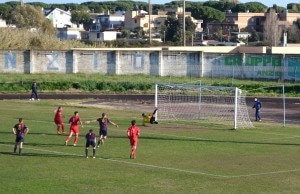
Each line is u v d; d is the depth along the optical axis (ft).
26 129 190.49
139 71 473.67
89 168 169.07
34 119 277.03
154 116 273.54
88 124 263.49
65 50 473.26
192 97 382.83
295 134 246.68
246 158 189.37
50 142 213.87
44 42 551.18
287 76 453.58
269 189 147.74
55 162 176.86
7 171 162.61
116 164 175.63
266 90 411.13
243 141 224.12
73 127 208.74
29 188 142.31
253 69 460.96
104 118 208.44
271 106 351.67
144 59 472.85
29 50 469.16
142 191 142.41
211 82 429.38
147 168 170.71
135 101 367.45
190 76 467.93
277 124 281.13
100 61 474.90
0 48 526.16
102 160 181.57
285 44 618.03
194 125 269.64
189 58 468.34
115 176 158.92
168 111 321.73
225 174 164.76
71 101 364.17
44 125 257.34
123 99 378.32
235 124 262.06
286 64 454.40
